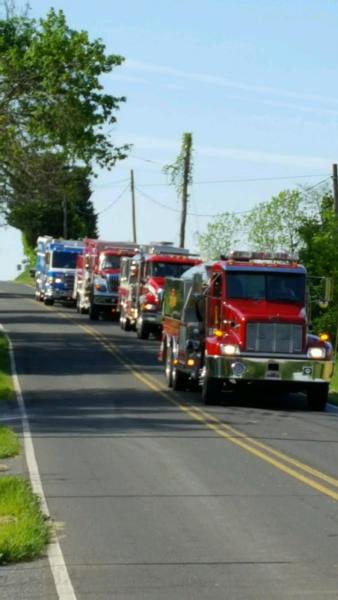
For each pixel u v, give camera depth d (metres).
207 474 29.05
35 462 30.94
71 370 64.25
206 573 18.34
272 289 48.25
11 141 74.62
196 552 19.86
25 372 62.94
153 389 55.00
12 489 24.62
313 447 35.19
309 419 44.12
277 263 49.16
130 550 20.00
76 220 196.62
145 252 91.12
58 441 35.69
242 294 48.09
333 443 36.44
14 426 40.16
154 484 27.34
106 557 19.45
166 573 18.34
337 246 71.62
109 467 30.11
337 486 27.36
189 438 36.81
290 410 47.59
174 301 55.12
